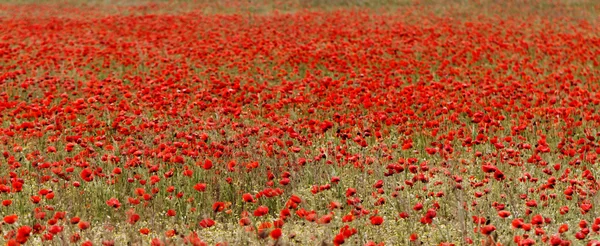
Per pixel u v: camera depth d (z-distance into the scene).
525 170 12.76
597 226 8.79
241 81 23.03
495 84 20.94
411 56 26.84
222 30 34.78
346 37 33.53
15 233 9.90
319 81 21.36
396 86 19.52
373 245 8.30
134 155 12.59
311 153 13.96
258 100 18.45
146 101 17.55
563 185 11.75
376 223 8.86
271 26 37.12
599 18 41.22
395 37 32.53
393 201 11.34
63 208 11.10
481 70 23.75
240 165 12.50
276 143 13.44
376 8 47.88
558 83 21.33
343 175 12.58
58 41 31.62
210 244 9.91
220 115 16.19
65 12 47.47
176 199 11.66
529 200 10.45
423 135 15.41
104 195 11.84
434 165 13.69
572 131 15.73
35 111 15.41
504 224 10.10
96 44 31.56
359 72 23.48
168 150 12.66
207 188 11.94
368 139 15.41
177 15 42.53
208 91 19.39
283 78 21.75
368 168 12.73
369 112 17.38
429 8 47.16
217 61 24.56
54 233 8.69
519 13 44.22
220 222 10.94
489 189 10.59
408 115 16.33
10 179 11.66
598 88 20.97
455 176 10.77
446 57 27.30
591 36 33.41
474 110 17.66
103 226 10.40
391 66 23.44
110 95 17.86
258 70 23.20
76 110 15.79
